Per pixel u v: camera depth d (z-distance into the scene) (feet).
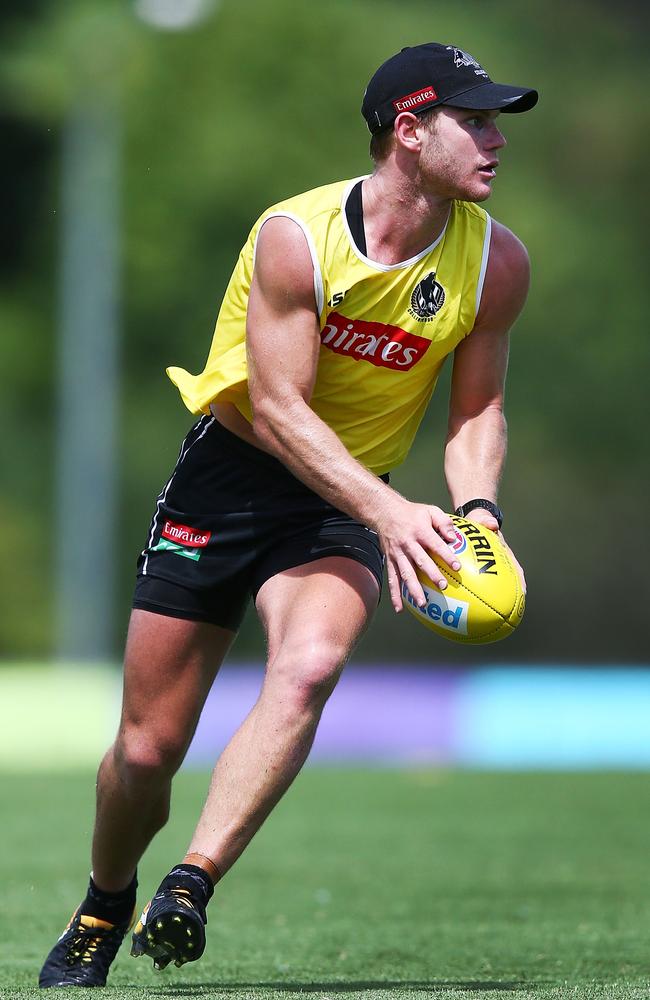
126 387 391.45
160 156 395.14
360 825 106.22
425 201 45.73
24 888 75.61
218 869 42.50
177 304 397.39
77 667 292.61
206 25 398.42
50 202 409.49
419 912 69.21
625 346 401.49
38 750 175.73
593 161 416.46
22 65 397.39
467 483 48.80
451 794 127.44
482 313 48.34
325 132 399.85
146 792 49.21
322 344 46.68
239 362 47.65
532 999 42.93
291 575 46.52
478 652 388.98
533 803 120.37
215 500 47.93
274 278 45.42
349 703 209.77
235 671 301.22
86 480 296.92
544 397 398.62
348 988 47.96
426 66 45.09
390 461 50.06
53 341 401.90
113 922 51.37
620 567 395.75
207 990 46.85
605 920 66.59
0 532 368.27
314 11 401.70
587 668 354.13
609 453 400.67
